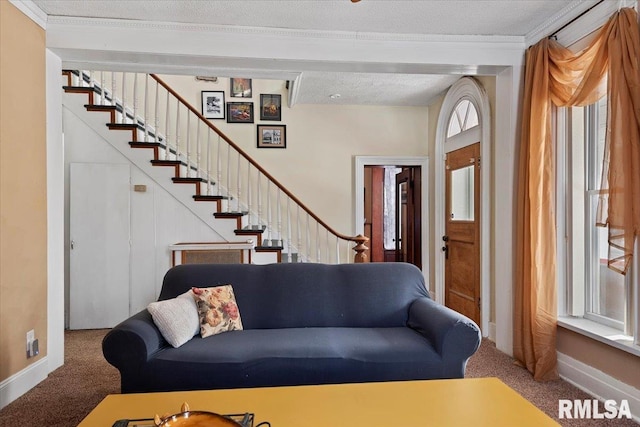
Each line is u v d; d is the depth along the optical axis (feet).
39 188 9.40
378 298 9.35
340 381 7.20
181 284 9.28
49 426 7.26
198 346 7.55
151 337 7.29
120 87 16.30
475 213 13.60
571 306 9.65
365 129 18.10
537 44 10.00
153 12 9.46
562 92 9.14
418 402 5.20
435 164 16.76
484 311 12.65
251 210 17.30
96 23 9.77
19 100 8.68
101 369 9.96
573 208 9.65
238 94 17.67
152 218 14.23
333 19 9.78
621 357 7.84
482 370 9.78
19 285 8.61
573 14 9.11
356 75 13.98
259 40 10.26
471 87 13.71
